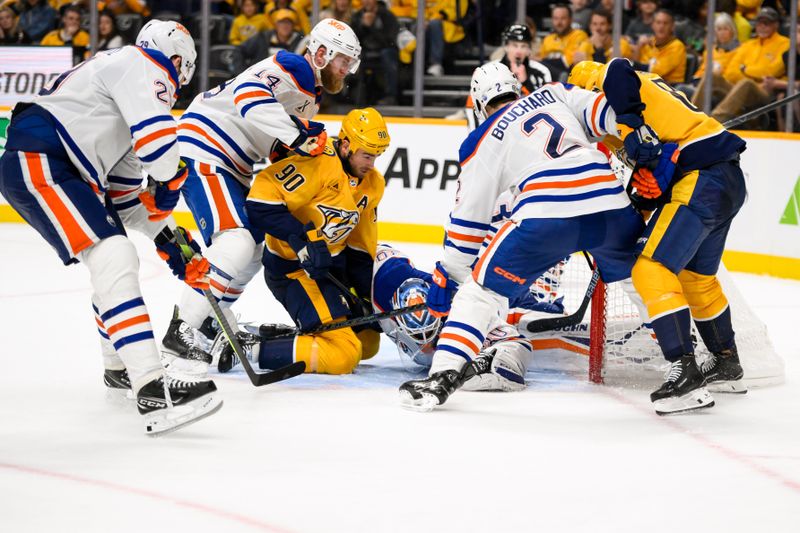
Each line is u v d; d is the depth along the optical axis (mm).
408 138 21516
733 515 6387
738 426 8547
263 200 10023
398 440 7953
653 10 20297
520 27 16906
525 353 10039
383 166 21812
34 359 10891
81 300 14688
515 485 6906
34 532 5949
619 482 7004
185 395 7848
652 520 6277
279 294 10711
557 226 8672
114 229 7996
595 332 10109
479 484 6910
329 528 6062
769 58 19359
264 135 10688
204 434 8062
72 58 24094
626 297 11297
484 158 8914
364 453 7586
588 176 8758
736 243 18172
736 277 17516
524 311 10977
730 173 8992
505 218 10500
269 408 8922
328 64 10758
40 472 7062
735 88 19656
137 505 6418
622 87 8594
